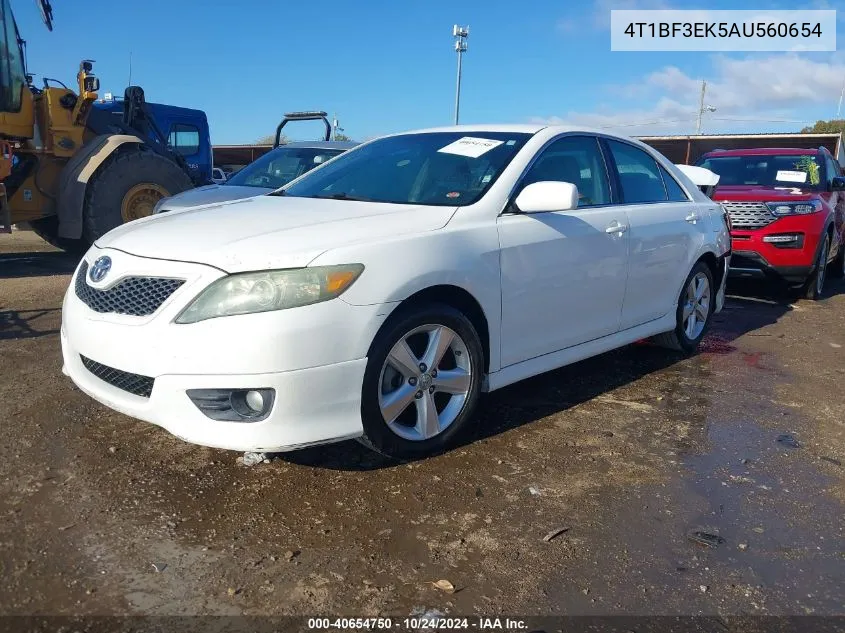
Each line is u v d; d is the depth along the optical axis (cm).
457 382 351
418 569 260
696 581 257
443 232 342
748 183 893
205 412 291
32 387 432
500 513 301
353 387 305
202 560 262
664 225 491
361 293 302
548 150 419
